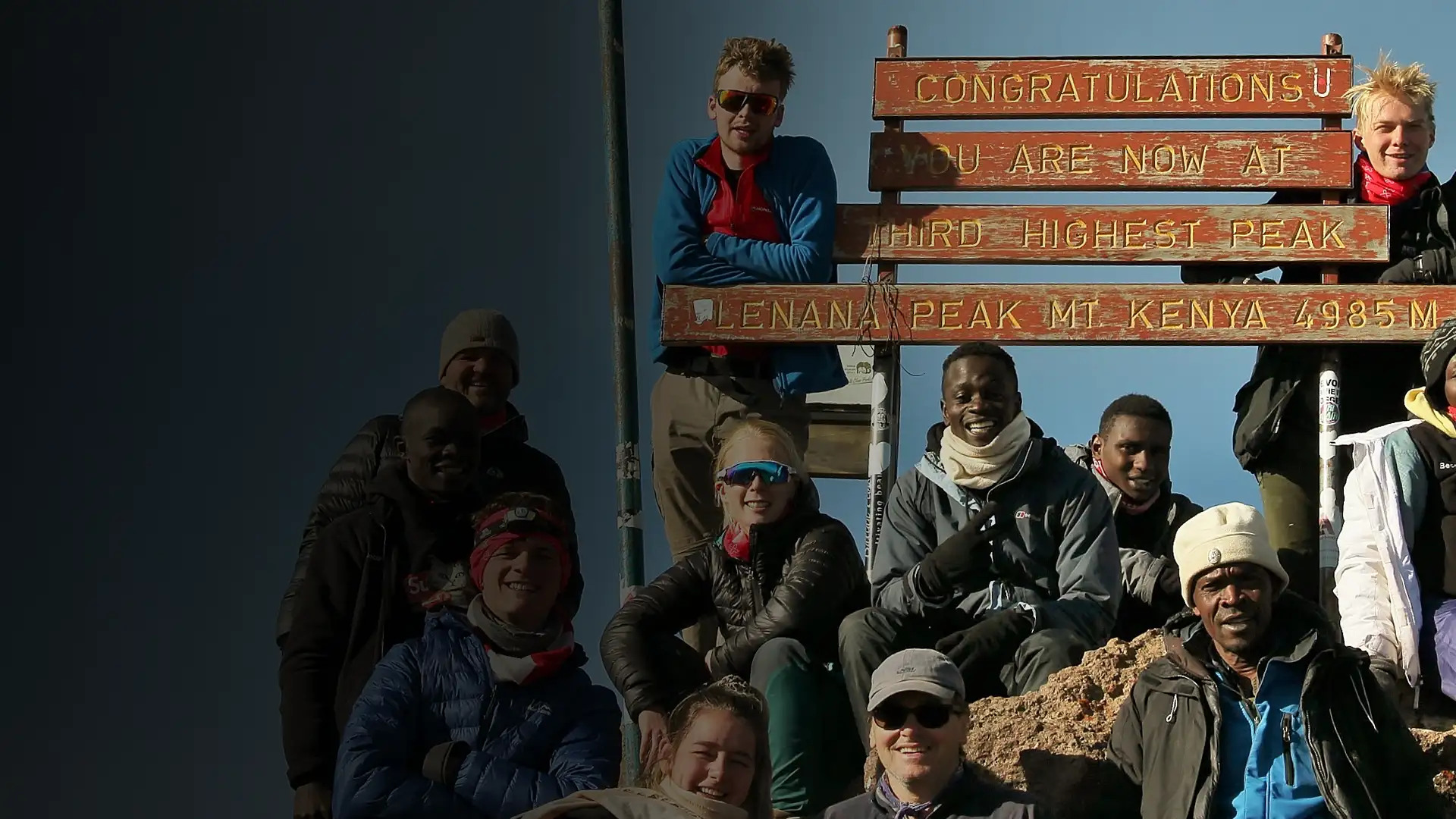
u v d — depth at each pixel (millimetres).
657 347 8656
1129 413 7875
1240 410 8547
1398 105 8445
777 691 6715
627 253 8742
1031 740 6617
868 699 6688
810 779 6652
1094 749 6547
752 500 7020
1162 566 7473
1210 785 6086
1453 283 8336
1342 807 5980
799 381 8438
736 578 7051
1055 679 6805
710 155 8578
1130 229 8508
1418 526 6812
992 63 8664
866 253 8555
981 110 8656
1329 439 8234
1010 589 7094
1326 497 8180
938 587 6980
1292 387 8344
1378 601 6727
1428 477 6828
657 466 8578
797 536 7027
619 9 8961
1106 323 8383
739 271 8461
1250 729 6148
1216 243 8461
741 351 8508
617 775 6484
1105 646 6934
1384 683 6609
